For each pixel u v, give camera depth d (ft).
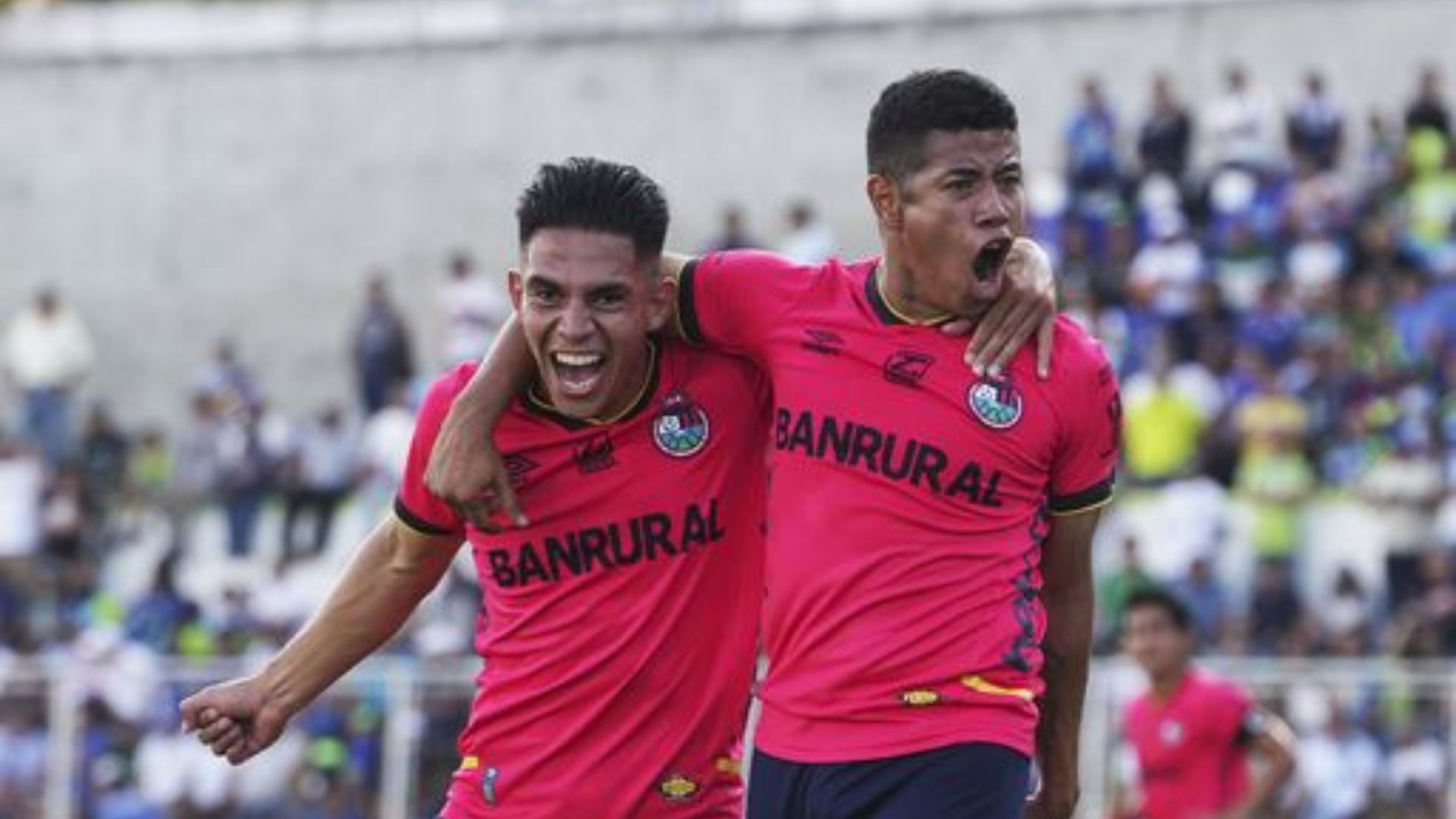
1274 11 232.94
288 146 262.88
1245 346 173.68
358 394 216.54
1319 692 124.16
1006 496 51.29
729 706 53.36
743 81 250.57
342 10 267.18
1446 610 141.79
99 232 264.93
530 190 51.65
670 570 52.90
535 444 52.95
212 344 260.01
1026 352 51.47
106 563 202.59
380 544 55.47
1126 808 107.76
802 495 51.72
